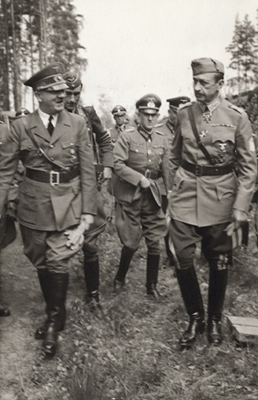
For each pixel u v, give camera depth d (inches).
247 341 159.8
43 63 1489.9
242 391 140.0
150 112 210.4
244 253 230.7
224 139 157.1
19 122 163.8
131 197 207.9
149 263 207.6
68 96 187.6
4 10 1301.7
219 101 159.2
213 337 162.4
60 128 162.6
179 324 179.3
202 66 154.5
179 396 138.1
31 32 1517.0
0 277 210.1
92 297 194.9
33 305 196.1
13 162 164.9
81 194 167.6
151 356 158.1
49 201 163.0
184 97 247.6
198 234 164.7
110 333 171.6
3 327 177.9
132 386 141.8
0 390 145.3
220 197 159.8
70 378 143.4
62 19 1663.4
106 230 288.5
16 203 182.5
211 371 150.1
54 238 165.2
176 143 167.2
